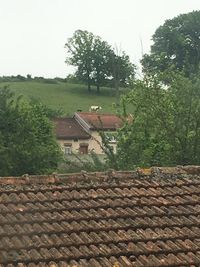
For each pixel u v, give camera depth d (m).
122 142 22.94
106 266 8.63
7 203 9.90
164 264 8.80
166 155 22.03
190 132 22.06
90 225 9.55
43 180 10.65
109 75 96.00
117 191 10.62
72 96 91.88
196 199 10.58
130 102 24.19
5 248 8.77
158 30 71.94
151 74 24.47
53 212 9.80
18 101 35.50
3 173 33.59
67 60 97.06
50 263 8.60
